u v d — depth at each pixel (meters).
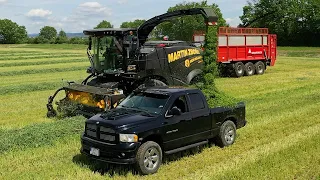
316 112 13.84
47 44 114.19
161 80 14.84
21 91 21.20
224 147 9.87
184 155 9.22
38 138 10.23
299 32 83.38
